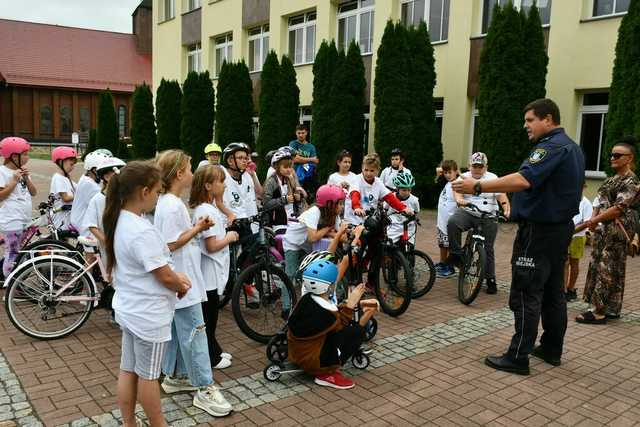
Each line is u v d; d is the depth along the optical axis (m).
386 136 14.89
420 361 4.67
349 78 16.19
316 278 4.03
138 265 2.97
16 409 3.65
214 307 4.30
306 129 10.08
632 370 4.57
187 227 3.71
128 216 3.01
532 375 4.42
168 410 3.71
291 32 21.05
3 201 6.29
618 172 5.68
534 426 3.60
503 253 9.82
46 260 5.05
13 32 53.00
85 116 54.34
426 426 3.56
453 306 6.37
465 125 15.37
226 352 4.77
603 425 3.63
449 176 7.53
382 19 17.11
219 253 4.31
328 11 18.78
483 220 6.75
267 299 5.14
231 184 5.96
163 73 29.61
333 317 4.03
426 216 13.85
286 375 4.32
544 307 4.63
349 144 16.28
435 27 16.27
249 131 20.53
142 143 28.81
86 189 5.55
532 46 12.79
